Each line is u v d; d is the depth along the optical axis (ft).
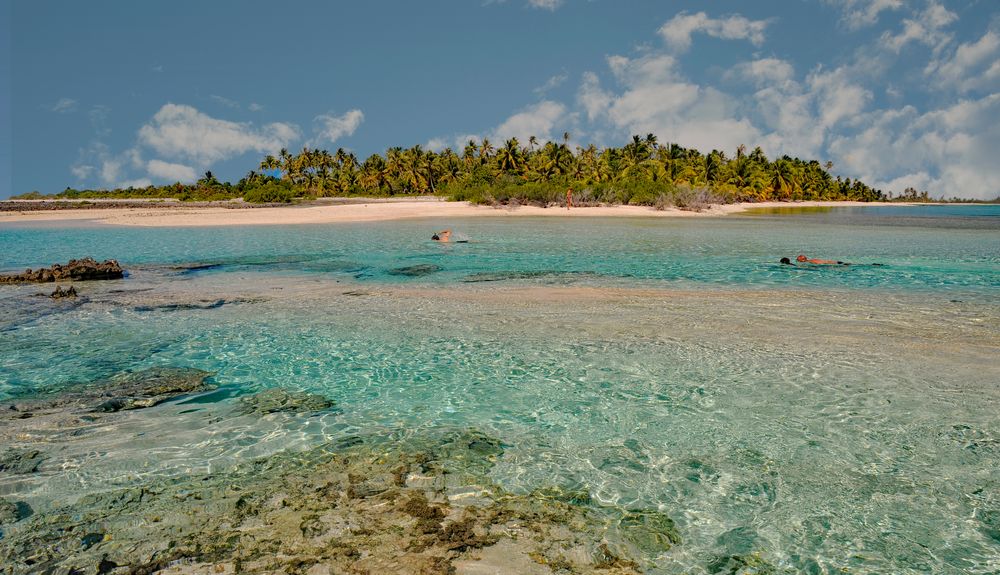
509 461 18.25
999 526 14.75
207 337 31.63
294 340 31.01
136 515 15.34
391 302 40.32
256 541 14.19
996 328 32.71
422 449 19.07
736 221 145.89
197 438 19.85
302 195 293.43
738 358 27.55
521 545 14.06
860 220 161.17
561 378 25.20
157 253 71.46
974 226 133.59
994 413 21.22
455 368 26.61
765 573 13.19
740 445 19.11
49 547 13.98
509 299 41.19
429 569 13.10
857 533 14.56
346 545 14.01
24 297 42.73
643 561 13.56
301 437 19.94
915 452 18.48
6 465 17.90
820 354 28.07
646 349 28.99
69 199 314.55
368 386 24.54
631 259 63.67
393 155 350.43
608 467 17.84
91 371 26.40
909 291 44.39
